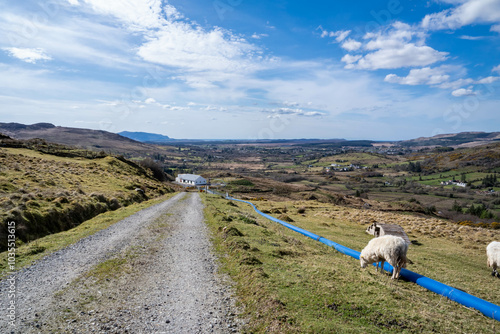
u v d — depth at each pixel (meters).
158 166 121.94
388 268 14.42
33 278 10.72
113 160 73.62
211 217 27.70
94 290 9.75
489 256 16.61
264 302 8.53
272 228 26.72
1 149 51.25
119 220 24.12
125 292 9.70
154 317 8.05
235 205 50.06
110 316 8.02
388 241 12.84
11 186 25.06
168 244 16.47
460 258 21.44
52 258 13.24
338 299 9.00
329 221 38.81
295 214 44.69
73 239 16.98
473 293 13.05
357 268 13.76
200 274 11.60
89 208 26.45
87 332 7.16
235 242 15.62
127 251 14.64
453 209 90.25
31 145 64.69
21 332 7.03
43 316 7.87
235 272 11.73
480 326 8.66
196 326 7.60
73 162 57.53
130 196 39.25
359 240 26.44
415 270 16.62
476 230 34.84
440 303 10.65
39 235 17.98
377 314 8.23
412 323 7.87
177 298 9.32
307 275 11.10
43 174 34.78
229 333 7.28
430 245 26.70
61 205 23.12
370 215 45.28
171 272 11.80
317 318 7.75
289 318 7.57
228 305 8.88
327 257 16.06
